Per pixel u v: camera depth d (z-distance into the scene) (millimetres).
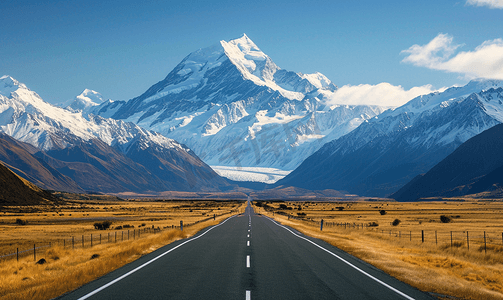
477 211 126375
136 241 29750
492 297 13328
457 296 13398
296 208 158000
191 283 14953
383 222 76812
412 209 147250
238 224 55156
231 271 17516
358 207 175625
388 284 14883
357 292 13617
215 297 12883
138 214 113250
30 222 79875
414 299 12758
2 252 32312
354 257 21969
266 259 21172
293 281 15359
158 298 12742
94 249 27359
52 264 20391
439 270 18266
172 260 20797
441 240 39125
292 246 27422
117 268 18281
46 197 171375
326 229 47469
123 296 12977
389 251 25469
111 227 63906
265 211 123125
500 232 51344
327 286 14508
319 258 21531
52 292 13453
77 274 16094
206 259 21172
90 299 12586
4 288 14500
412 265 19203
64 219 89438
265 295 13164
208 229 45125
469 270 18609
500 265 22266
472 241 38094
